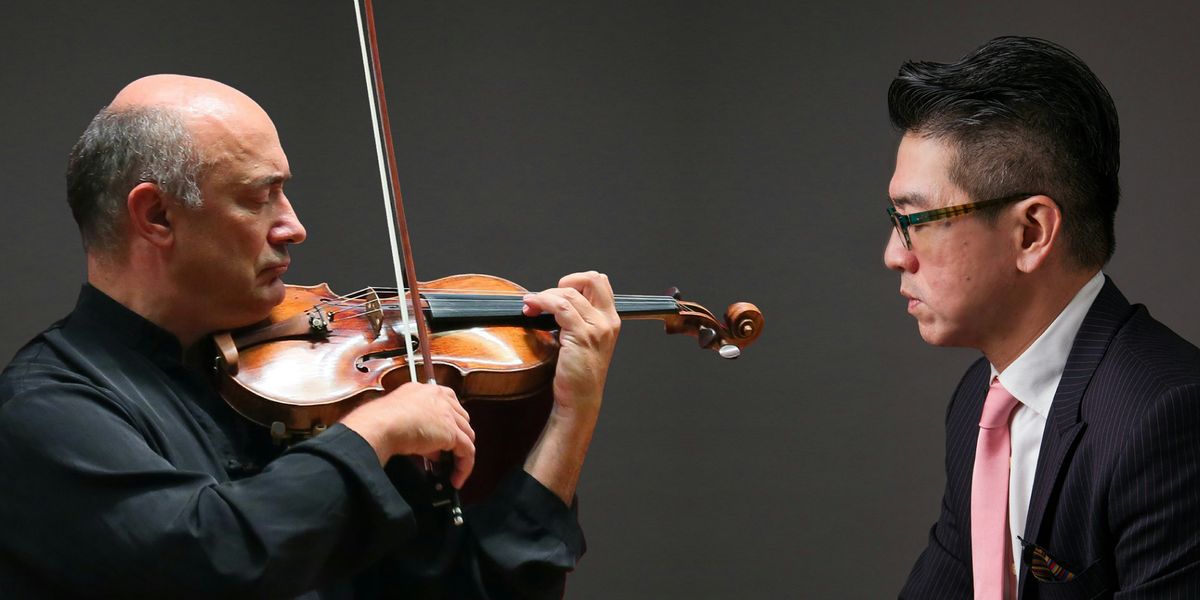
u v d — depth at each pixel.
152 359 2.98
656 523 6.40
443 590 3.17
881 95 6.24
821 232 6.33
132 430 2.75
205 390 3.08
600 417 6.39
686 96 6.30
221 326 3.06
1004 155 2.83
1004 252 2.89
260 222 2.96
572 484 3.22
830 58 6.26
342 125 6.08
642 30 6.28
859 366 6.35
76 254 5.84
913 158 2.95
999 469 3.08
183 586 2.59
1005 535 3.06
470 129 6.20
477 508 3.17
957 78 2.91
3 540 2.67
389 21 6.11
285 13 6.00
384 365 3.17
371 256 6.12
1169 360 2.79
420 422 2.87
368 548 2.81
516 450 3.55
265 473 2.72
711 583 6.40
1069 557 2.88
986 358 3.37
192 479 2.68
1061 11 6.07
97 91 5.80
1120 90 6.05
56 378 2.80
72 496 2.63
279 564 2.62
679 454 6.40
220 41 5.93
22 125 5.75
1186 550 2.64
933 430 6.33
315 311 3.29
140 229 2.88
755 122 6.31
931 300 2.98
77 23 5.78
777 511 6.39
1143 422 2.69
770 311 6.36
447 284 3.69
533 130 6.25
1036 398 2.98
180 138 2.86
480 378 3.21
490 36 6.20
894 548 6.36
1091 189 2.85
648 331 6.39
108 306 2.95
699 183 6.34
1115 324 2.90
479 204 6.22
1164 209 6.08
